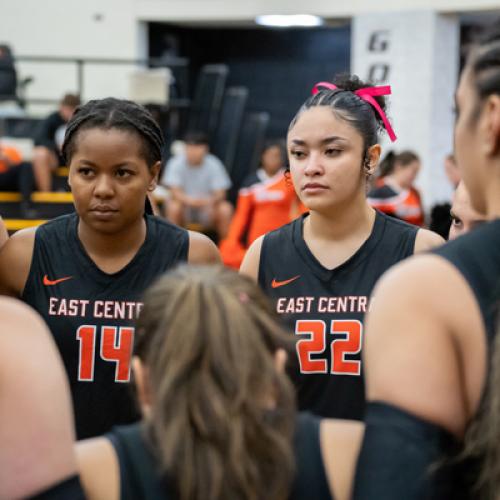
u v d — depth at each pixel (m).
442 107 20.69
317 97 4.77
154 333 2.34
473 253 2.32
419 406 2.23
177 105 20.27
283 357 2.40
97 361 4.61
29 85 23.64
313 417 2.45
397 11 20.48
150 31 23.91
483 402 2.24
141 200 4.53
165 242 4.75
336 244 4.76
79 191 4.46
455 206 4.08
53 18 23.45
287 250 4.85
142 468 2.30
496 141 2.32
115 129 4.41
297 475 2.32
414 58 20.38
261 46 25.22
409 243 4.72
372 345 2.34
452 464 2.24
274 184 14.80
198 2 22.33
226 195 20.34
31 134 19.42
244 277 2.46
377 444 2.24
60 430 2.30
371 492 2.21
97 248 4.66
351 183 4.66
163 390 2.25
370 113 4.79
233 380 2.24
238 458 2.20
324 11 21.30
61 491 2.26
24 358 2.31
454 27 20.69
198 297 2.31
